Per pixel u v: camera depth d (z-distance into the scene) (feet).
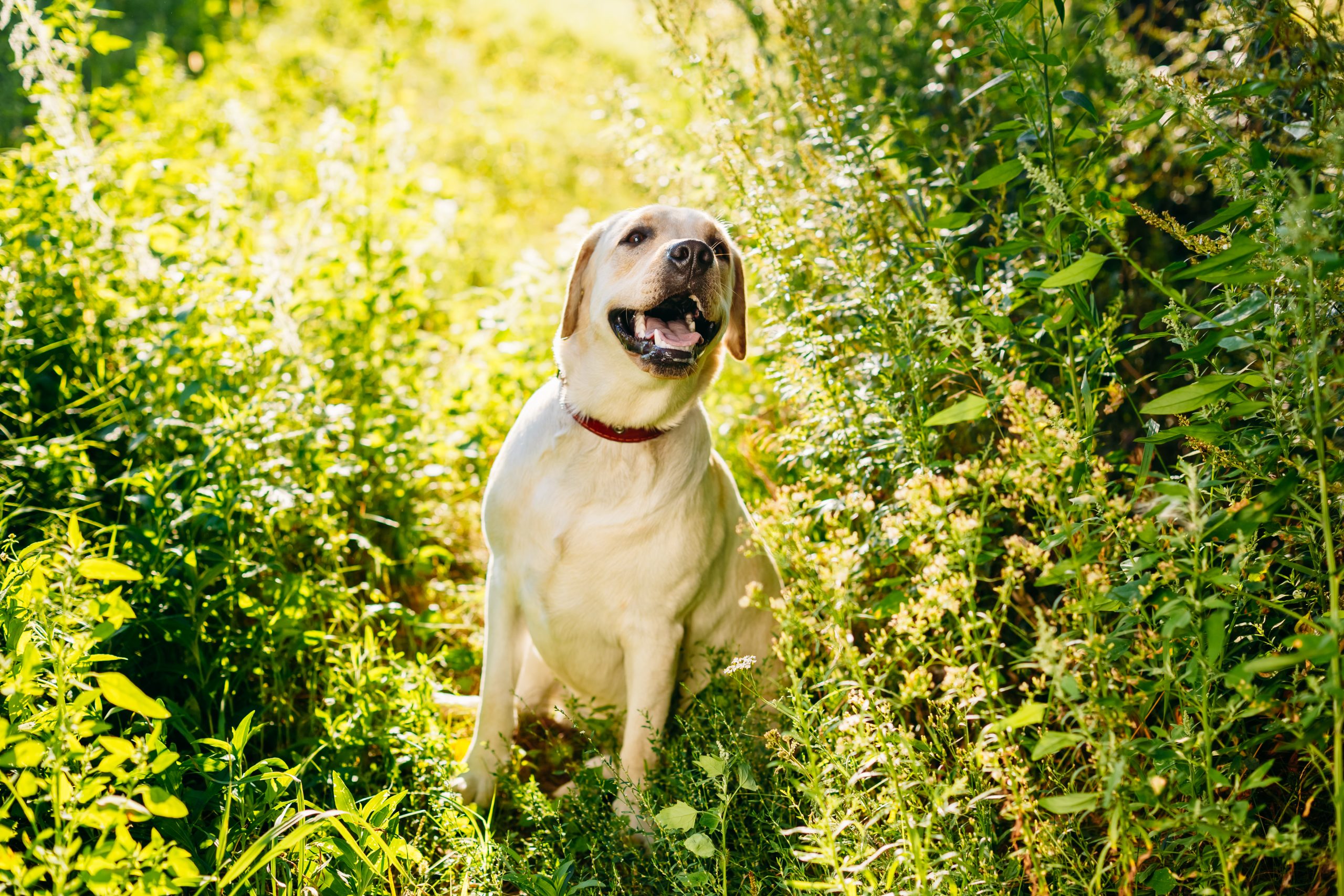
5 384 11.36
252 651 10.28
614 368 9.87
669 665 10.30
